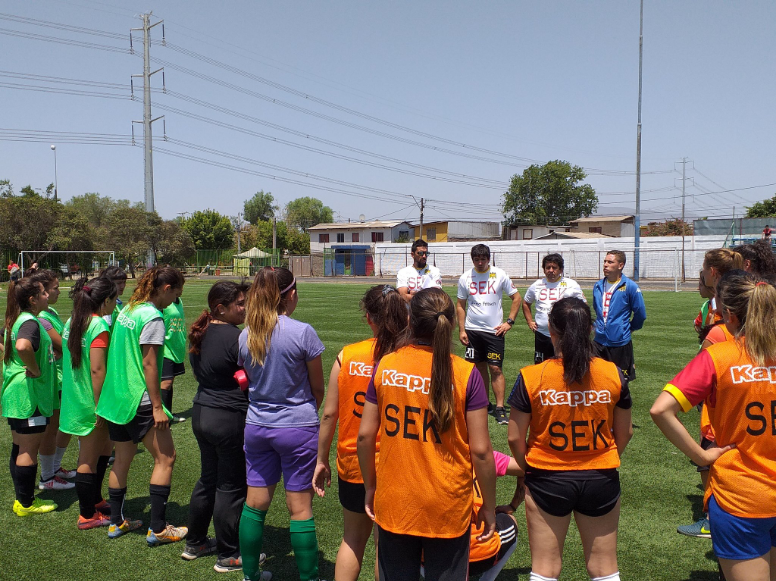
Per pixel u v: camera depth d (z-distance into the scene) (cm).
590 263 4369
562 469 255
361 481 281
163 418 371
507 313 1814
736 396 239
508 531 305
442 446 235
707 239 3925
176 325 608
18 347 402
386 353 266
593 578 261
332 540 387
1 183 4569
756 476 237
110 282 415
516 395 262
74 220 3953
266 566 353
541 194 7256
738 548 240
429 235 6894
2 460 542
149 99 3875
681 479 488
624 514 423
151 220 4297
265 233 7881
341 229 6906
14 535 394
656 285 3291
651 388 816
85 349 396
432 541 237
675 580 334
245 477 348
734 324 255
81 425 394
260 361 309
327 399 289
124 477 389
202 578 339
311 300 2356
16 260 3634
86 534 397
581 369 248
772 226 3738
